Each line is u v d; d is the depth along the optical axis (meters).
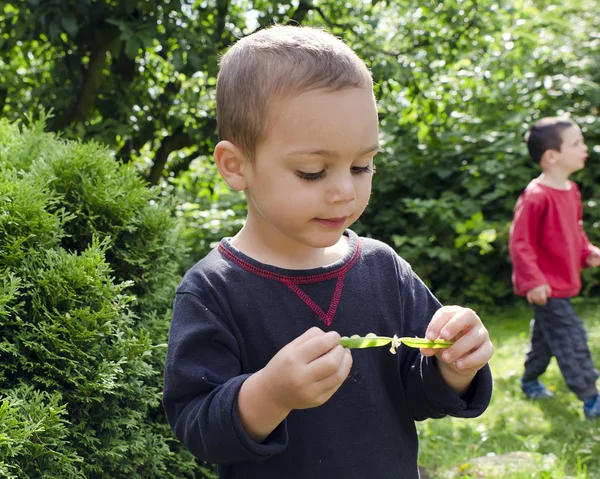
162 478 2.30
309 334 1.25
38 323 1.97
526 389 4.15
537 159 4.12
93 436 2.05
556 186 4.04
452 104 6.48
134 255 2.37
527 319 5.92
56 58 5.02
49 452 1.84
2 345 1.93
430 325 1.42
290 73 1.32
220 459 1.32
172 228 2.53
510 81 6.91
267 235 1.50
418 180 6.79
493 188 6.61
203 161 6.24
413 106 6.43
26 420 1.82
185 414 1.38
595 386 3.84
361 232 6.78
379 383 1.52
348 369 1.23
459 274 6.51
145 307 2.43
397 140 6.71
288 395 1.21
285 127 1.32
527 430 3.64
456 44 5.83
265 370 1.24
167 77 5.43
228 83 1.42
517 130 6.64
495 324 5.86
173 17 4.73
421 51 5.88
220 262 1.51
